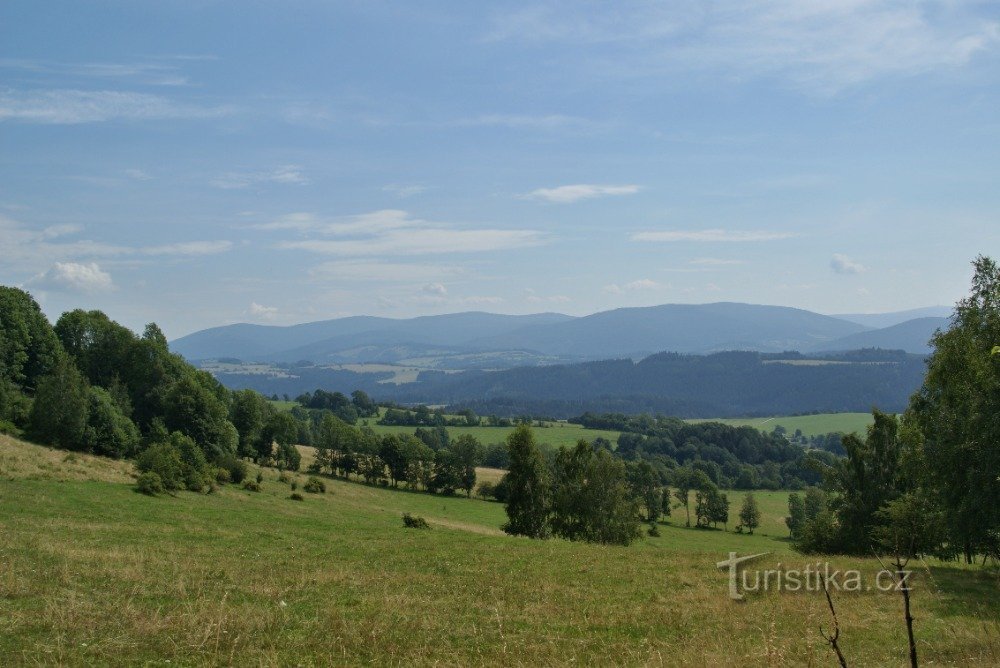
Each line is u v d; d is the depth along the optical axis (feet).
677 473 386.52
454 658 43.75
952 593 73.87
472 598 67.77
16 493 124.88
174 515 131.75
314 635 47.01
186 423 271.08
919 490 100.27
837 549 133.18
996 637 47.83
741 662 40.81
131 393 294.05
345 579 73.20
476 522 270.46
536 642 50.24
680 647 48.93
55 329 305.53
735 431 563.07
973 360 82.48
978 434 80.64
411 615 56.29
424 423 603.26
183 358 337.31
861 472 131.44
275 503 204.13
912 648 18.63
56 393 210.59
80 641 41.29
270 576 70.13
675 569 92.94
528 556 104.17
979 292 86.74
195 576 66.08
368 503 273.13
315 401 647.97
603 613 62.34
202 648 41.75
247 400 334.65
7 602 48.26
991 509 79.41
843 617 60.54
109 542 88.17
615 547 124.47
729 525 354.54
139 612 47.83
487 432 585.22
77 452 209.87
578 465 194.90
